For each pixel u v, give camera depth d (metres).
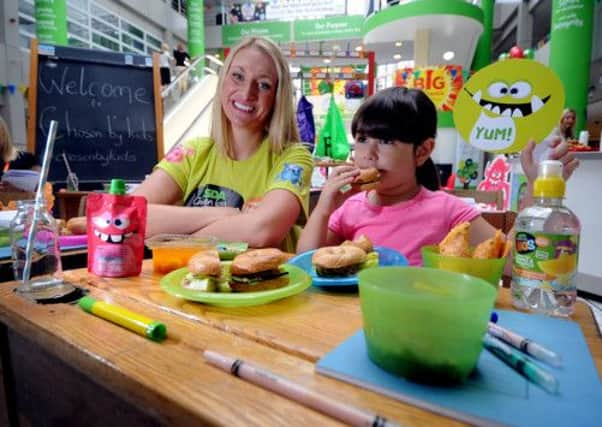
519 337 0.42
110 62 2.40
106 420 0.43
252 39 1.23
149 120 2.46
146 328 0.46
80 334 0.47
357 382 0.36
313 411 0.32
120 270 0.71
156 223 1.04
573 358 0.40
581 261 2.82
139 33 10.14
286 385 0.34
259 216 1.04
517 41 8.67
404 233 1.05
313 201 2.54
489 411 0.31
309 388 0.35
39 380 0.54
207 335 0.47
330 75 3.58
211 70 7.54
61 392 0.50
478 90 0.85
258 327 0.49
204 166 1.35
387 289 0.36
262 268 0.59
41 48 2.26
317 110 3.63
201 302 0.57
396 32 6.21
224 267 0.63
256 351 0.43
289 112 1.31
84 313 0.54
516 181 2.94
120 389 0.39
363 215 1.13
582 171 2.78
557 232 0.53
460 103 0.87
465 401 0.32
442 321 0.33
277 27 10.77
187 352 0.43
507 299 0.59
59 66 2.29
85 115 2.33
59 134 2.27
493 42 10.76
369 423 0.30
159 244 0.76
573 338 0.44
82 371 0.44
